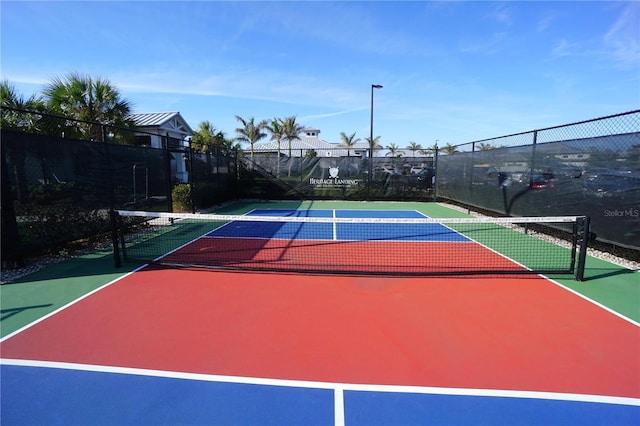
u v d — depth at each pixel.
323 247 7.71
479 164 12.02
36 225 6.19
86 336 3.69
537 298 4.69
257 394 2.82
